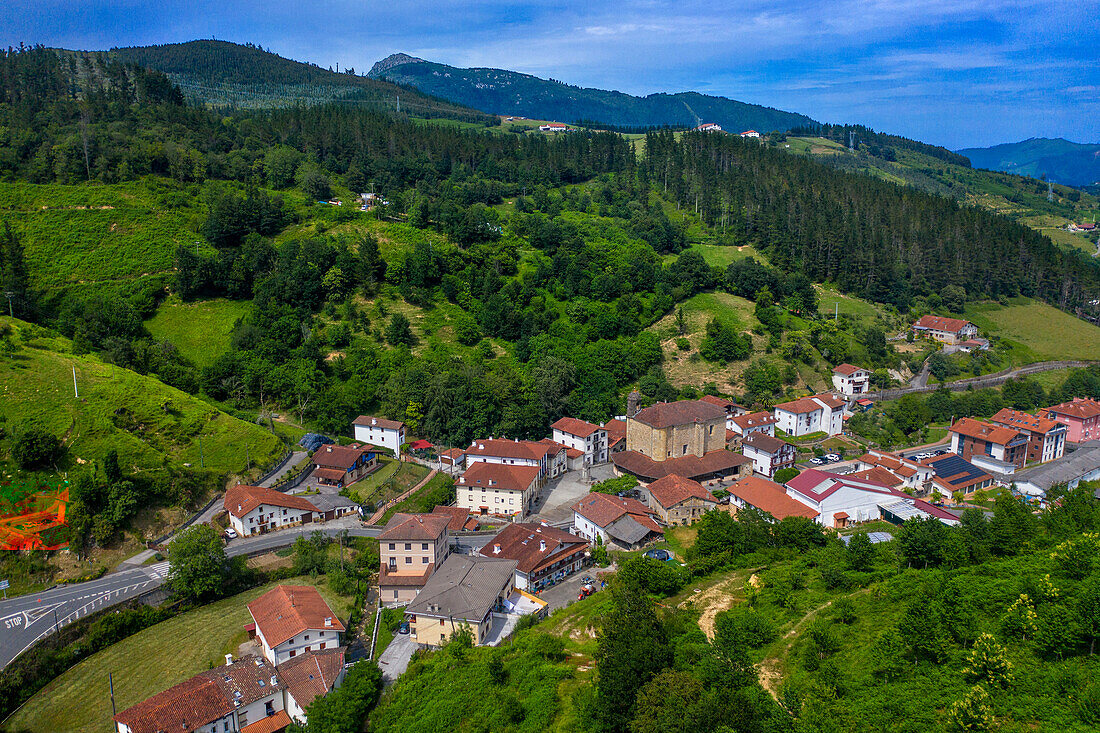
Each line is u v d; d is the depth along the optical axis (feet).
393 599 312.09
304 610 276.82
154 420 397.80
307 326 550.77
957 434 495.82
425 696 231.91
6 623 273.33
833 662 199.00
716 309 654.94
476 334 577.43
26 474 337.11
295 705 238.68
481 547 349.82
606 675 196.13
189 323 545.03
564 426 491.72
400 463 446.19
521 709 214.07
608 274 655.35
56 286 536.01
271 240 643.86
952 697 175.42
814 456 485.56
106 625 274.77
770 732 167.63
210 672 242.58
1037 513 357.20
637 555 306.35
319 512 373.40
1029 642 191.11
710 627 240.73
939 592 217.97
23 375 395.14
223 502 371.97
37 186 630.74
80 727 232.73
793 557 295.48
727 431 498.69
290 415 480.64
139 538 335.88
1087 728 155.63
